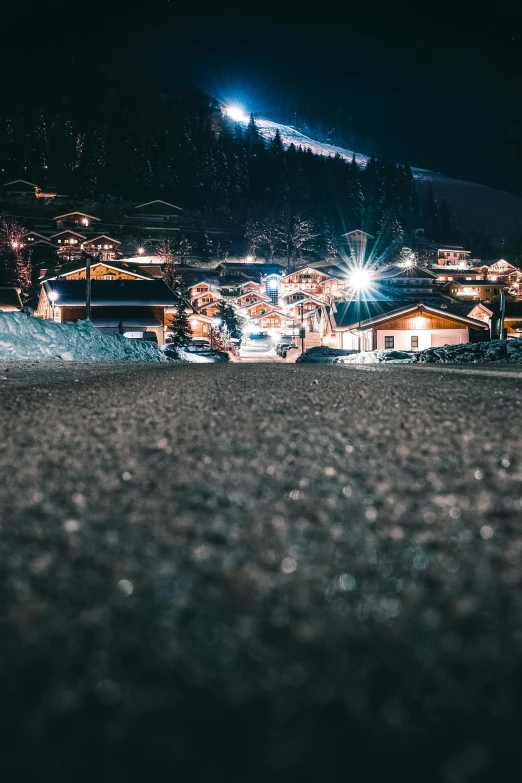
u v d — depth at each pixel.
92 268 62.94
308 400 4.77
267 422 3.54
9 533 1.52
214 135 175.12
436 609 1.05
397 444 2.82
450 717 0.75
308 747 0.69
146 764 0.67
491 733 0.72
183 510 1.74
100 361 15.77
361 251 136.62
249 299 88.38
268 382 6.96
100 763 0.67
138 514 1.70
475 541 1.44
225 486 2.03
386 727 0.73
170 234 114.38
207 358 37.81
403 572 1.24
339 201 158.50
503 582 1.17
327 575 1.22
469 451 2.64
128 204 129.25
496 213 199.75
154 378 7.90
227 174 156.62
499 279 93.06
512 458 2.48
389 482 2.08
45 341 16.77
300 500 1.85
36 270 83.88
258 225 135.25
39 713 0.75
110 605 1.07
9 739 0.71
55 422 3.57
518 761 0.67
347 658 0.88
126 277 63.72
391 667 0.86
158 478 2.15
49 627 0.98
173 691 0.80
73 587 1.16
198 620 1.01
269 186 159.00
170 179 146.00
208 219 137.38
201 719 0.74
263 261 120.50
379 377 8.08
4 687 0.81
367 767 0.66
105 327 43.25
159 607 1.06
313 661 0.88
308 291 98.06
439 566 1.27
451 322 38.56
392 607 1.06
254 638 0.95
